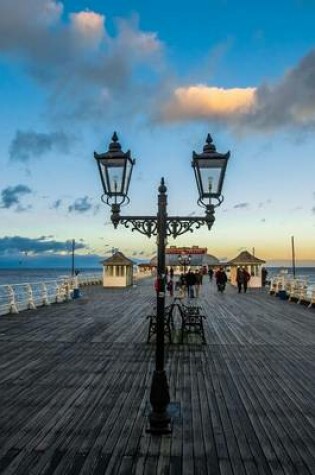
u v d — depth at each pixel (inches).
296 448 188.2
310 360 358.3
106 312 680.4
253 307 769.6
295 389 275.9
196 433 203.0
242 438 198.1
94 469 167.9
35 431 204.5
